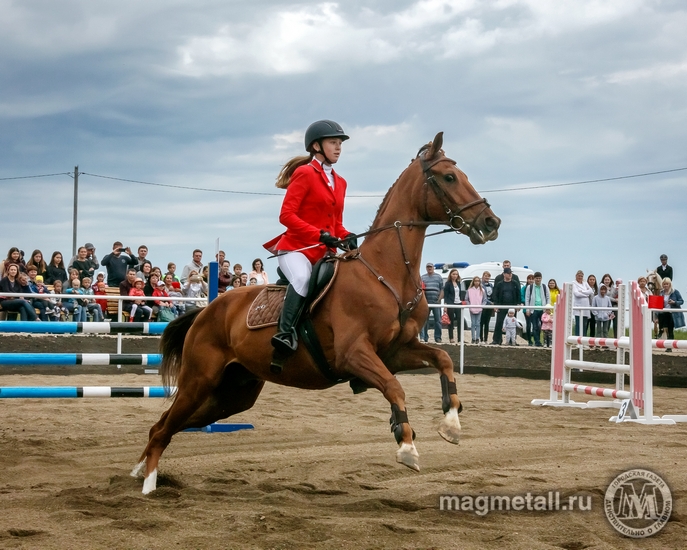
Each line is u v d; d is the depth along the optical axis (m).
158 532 4.92
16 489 6.44
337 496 6.13
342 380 6.32
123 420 10.62
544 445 8.44
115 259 17.81
